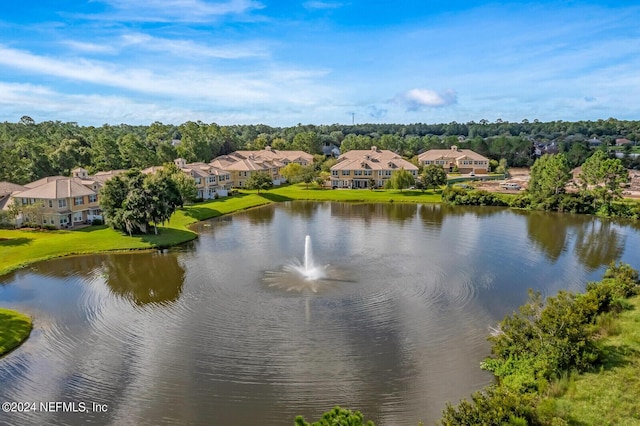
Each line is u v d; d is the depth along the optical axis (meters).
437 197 101.25
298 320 34.44
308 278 44.00
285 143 180.50
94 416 23.47
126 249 55.69
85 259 52.25
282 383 26.30
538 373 24.44
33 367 28.11
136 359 29.00
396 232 65.69
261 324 33.84
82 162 114.12
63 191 69.88
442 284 42.34
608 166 81.75
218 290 41.09
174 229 66.75
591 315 30.44
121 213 60.84
